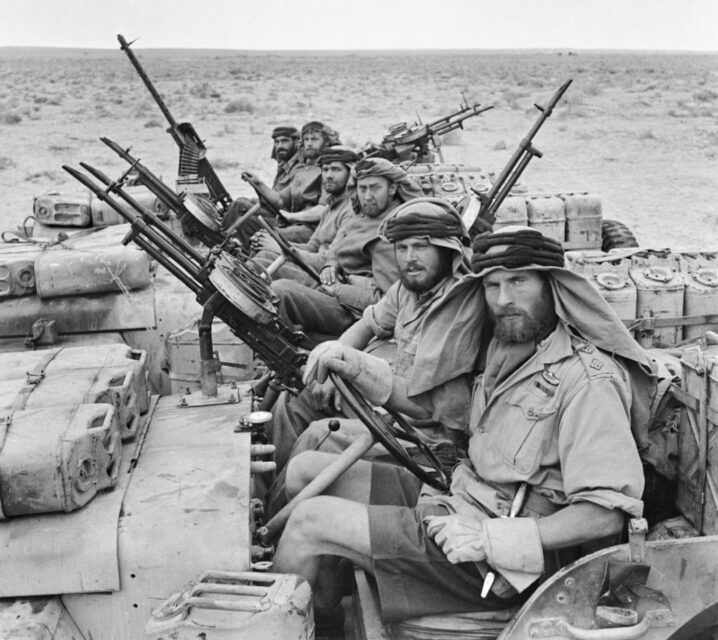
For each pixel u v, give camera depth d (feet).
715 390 10.36
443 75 237.86
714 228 51.01
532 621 8.97
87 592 9.48
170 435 12.07
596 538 9.31
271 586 9.11
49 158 85.76
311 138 33.22
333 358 10.88
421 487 11.71
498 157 83.82
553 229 30.04
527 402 9.84
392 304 14.53
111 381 11.82
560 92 20.57
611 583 8.84
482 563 9.45
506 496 10.09
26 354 13.52
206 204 22.44
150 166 79.87
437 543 9.44
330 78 230.89
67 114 132.16
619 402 9.49
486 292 10.01
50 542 9.45
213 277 13.08
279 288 18.58
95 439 10.06
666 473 11.47
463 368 10.78
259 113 134.82
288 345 13.60
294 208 33.27
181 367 17.29
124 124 119.65
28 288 18.08
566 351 9.77
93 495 10.07
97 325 18.20
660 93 164.25
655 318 16.71
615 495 9.09
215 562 9.52
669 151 88.43
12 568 9.37
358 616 10.54
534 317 9.77
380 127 112.27
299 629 8.87
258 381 15.38
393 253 18.24
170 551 9.50
